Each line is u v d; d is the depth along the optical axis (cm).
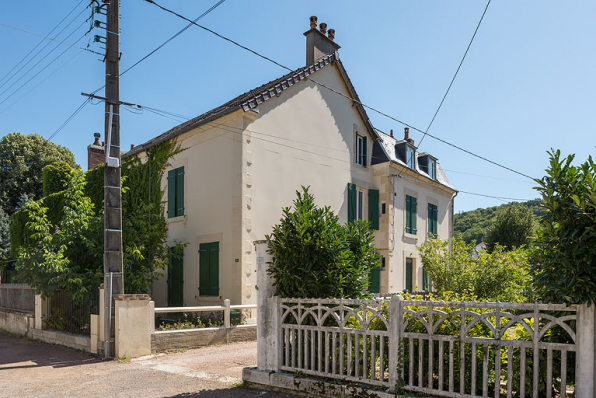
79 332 1048
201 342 1015
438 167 2416
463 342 490
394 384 523
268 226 1328
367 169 1789
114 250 950
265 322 655
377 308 552
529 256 515
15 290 1442
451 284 1177
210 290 1322
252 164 1298
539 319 480
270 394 608
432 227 2198
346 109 1694
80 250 1081
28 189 3269
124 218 1282
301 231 632
